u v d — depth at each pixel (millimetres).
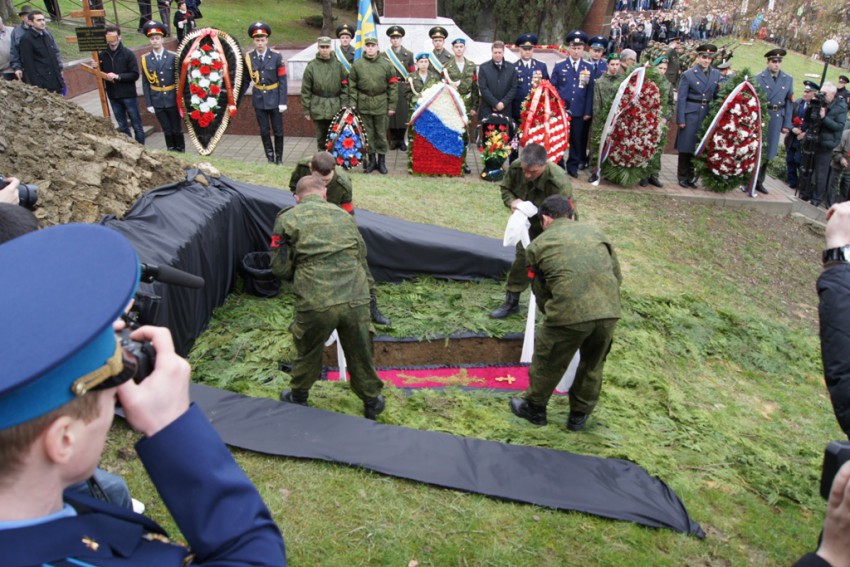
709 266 8891
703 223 10172
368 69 10328
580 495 3855
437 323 6180
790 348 7020
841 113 11852
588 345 4398
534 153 5371
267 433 4020
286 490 3645
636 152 10609
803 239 10492
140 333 1082
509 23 22484
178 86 9930
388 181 9867
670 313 7055
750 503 4215
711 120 10633
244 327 5723
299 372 4430
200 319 5512
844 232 3039
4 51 10031
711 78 10852
